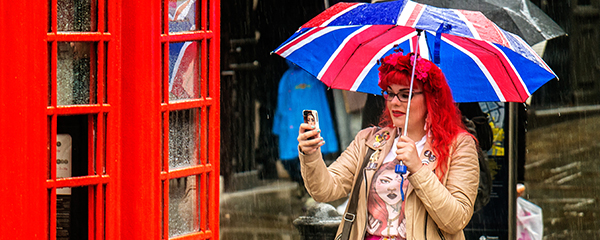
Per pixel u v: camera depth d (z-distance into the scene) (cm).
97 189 462
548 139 1409
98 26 450
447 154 464
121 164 465
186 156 490
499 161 775
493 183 779
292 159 1223
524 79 497
